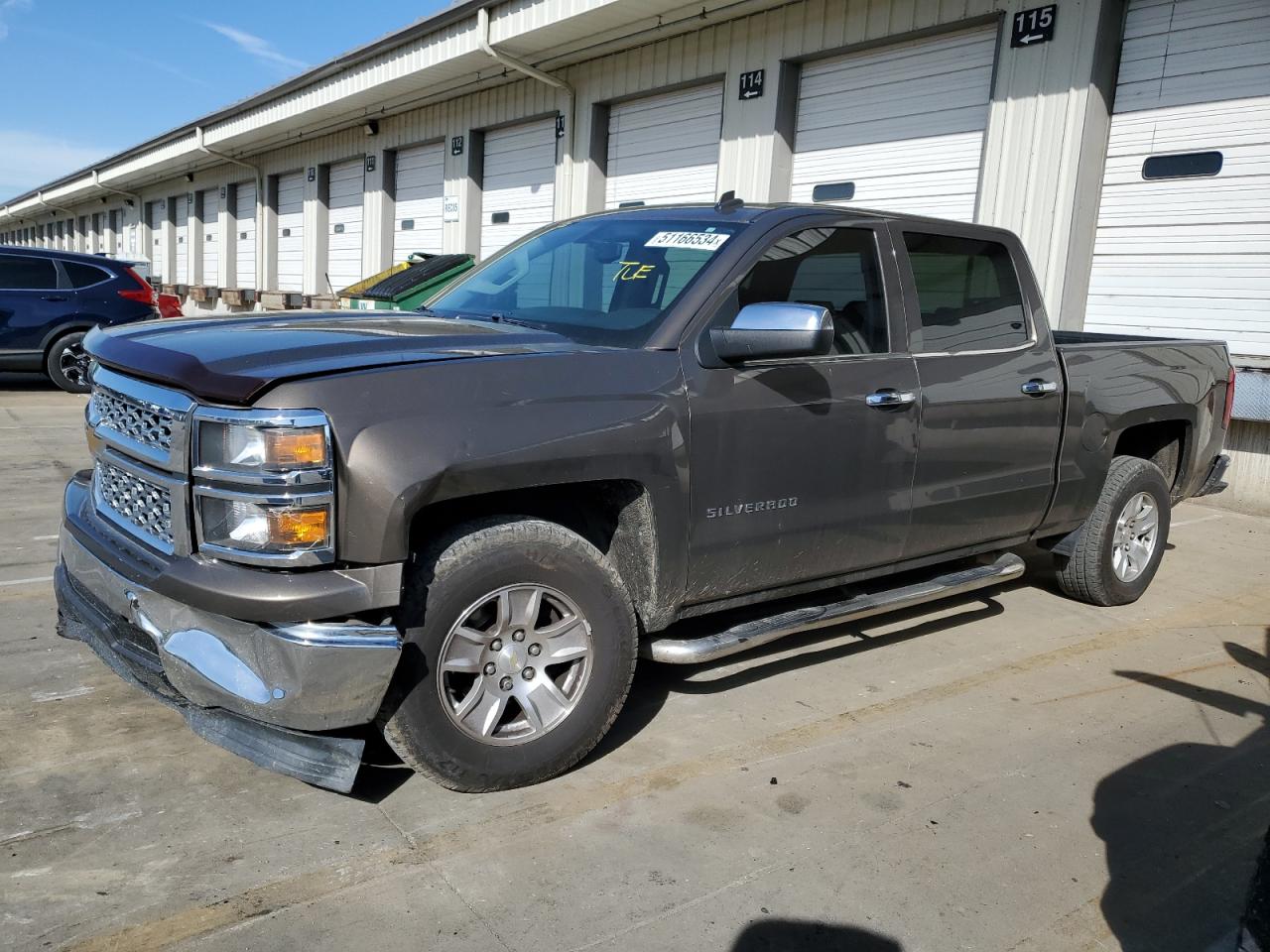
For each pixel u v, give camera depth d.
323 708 2.53
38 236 49.81
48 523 5.88
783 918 2.48
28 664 3.80
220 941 2.30
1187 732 3.72
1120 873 2.77
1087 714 3.86
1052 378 4.45
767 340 3.10
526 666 2.96
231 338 2.91
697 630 3.93
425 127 16.44
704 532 3.26
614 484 3.12
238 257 25.17
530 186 14.48
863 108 10.05
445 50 13.28
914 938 2.44
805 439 3.48
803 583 3.73
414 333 3.09
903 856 2.79
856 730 3.61
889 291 3.89
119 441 2.92
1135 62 8.12
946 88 9.32
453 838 2.77
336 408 2.54
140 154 26.30
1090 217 8.44
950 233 4.20
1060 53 8.30
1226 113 7.64
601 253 3.81
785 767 3.29
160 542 2.76
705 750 3.39
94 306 12.12
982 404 4.10
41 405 11.09
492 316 3.69
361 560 2.55
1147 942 2.47
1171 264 8.06
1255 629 5.00
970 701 3.93
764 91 10.71
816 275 3.67
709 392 3.21
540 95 13.82
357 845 2.72
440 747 2.80
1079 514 4.88
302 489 2.48
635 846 2.78
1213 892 2.70
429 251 16.91
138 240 32.91
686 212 3.89
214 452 2.57
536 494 3.13
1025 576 5.82
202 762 3.14
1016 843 2.89
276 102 18.30
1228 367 5.64
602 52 12.41
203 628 2.62
